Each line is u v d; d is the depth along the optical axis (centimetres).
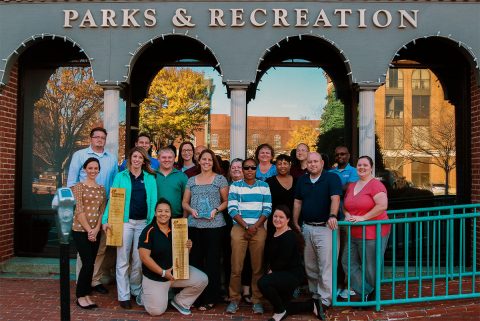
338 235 564
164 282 538
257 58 714
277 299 521
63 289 395
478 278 698
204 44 714
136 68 820
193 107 820
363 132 712
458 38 708
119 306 575
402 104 794
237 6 716
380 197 542
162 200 543
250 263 598
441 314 540
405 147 791
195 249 576
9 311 551
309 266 576
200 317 541
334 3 712
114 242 562
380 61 709
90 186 574
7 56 729
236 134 715
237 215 551
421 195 784
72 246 785
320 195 554
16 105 791
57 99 810
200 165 593
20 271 737
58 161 806
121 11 720
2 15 728
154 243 538
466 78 767
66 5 723
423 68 795
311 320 532
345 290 613
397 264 762
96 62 720
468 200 764
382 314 539
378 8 711
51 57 812
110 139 720
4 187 754
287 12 711
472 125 757
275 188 596
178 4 718
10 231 773
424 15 709
